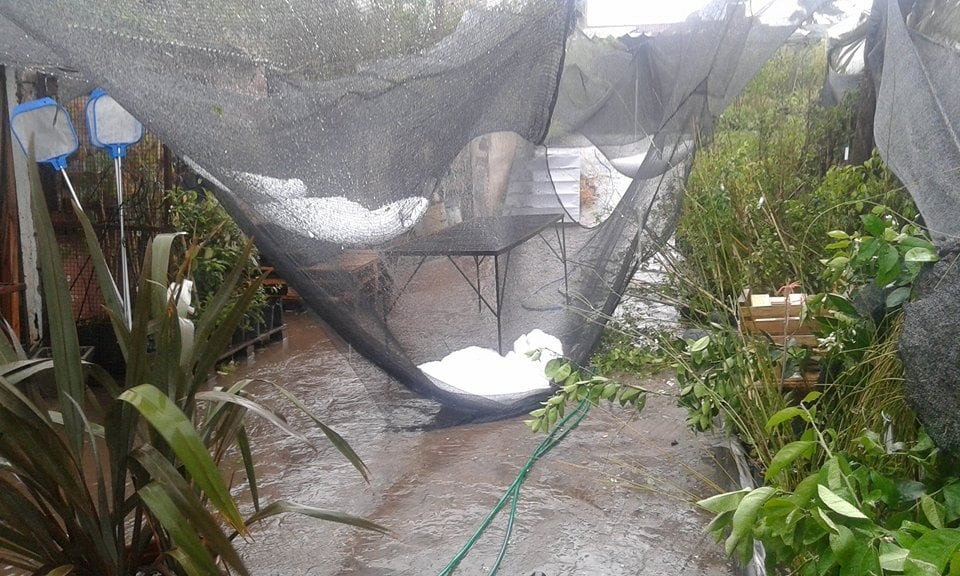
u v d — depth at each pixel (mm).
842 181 4434
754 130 6191
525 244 4594
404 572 3189
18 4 2623
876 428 2428
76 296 5789
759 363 3195
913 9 3031
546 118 3432
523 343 4398
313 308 3617
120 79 2750
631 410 4816
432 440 4566
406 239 3895
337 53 3088
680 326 4965
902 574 1622
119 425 2270
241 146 2998
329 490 3961
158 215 5887
